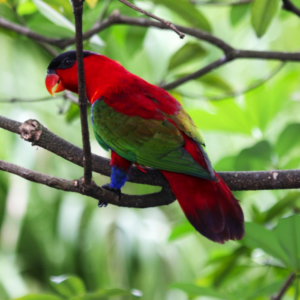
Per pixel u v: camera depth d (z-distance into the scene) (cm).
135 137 500
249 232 468
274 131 973
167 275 1133
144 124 502
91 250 1138
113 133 512
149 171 516
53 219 1148
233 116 691
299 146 709
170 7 704
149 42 1148
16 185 1138
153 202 488
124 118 513
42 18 716
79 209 1155
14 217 1120
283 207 576
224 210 452
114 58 947
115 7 738
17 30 714
